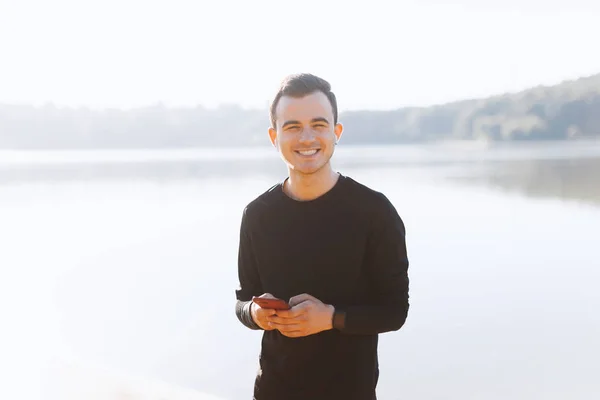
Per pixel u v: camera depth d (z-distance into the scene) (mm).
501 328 5066
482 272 6934
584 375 4074
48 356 4496
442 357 4527
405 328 5188
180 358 4625
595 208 11227
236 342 5012
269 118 1707
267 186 16984
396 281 1601
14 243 9727
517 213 10953
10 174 22078
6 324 5609
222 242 9312
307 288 1622
